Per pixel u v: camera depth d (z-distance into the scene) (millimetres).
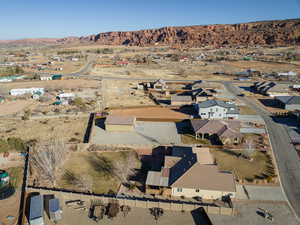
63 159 43250
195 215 30469
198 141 50938
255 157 44062
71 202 32906
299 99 72938
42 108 73125
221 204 31859
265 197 33250
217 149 47156
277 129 57062
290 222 28891
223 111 62906
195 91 84750
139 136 53906
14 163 42812
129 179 38031
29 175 38906
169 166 37438
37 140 52000
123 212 30953
